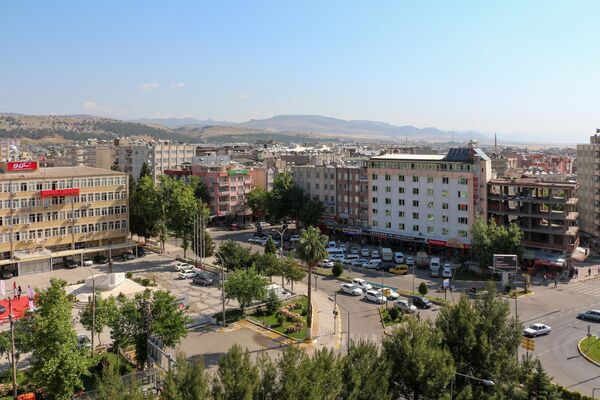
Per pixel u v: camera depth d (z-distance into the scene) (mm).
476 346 58000
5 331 72500
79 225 134375
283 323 88750
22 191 124562
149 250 150500
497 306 61562
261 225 194875
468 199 138750
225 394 45719
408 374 53656
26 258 121375
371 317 93188
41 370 54438
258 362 49344
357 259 138625
